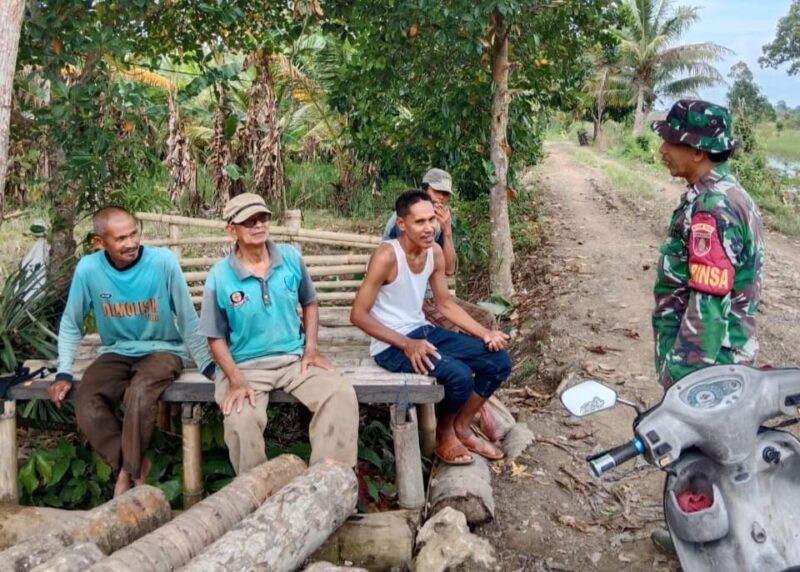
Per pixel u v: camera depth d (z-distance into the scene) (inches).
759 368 96.3
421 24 254.8
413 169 346.9
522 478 163.2
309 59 504.1
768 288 308.2
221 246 315.3
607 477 163.3
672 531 103.0
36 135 225.1
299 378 144.0
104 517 123.0
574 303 288.7
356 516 140.3
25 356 205.8
